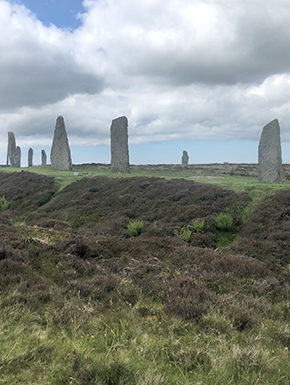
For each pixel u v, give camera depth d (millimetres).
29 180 31891
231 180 26812
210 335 3910
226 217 15000
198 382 2838
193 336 3920
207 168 40875
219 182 24516
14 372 2781
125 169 33938
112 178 29578
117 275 6707
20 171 38781
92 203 22719
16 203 26156
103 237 10484
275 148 23984
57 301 4848
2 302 4512
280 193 17484
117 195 23656
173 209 18828
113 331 3820
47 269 6938
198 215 16953
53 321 4102
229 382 2857
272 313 4969
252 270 7328
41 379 2707
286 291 6016
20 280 5641
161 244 10148
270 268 8172
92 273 6961
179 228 15586
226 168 40312
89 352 3258
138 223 15734
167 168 42188
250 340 3801
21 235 9039
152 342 3623
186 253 9062
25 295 4891
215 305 4906
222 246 13906
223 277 6676
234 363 3199
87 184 28266
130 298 5332
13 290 5059
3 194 28609
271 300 5738
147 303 5246
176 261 8422
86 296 5371
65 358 3051
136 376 2832
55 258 7477
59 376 2752
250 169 38500
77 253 8180
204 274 6953
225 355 3355
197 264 8070
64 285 5980
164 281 6352
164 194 22141
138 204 21016
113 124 34406
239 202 17766
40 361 3014
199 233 14711
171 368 3094
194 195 20516
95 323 4133
